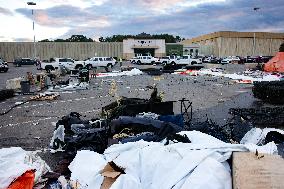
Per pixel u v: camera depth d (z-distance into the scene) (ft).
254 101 48.29
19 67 167.94
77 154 20.26
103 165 18.26
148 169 16.63
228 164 15.89
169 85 73.15
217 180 14.49
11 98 56.65
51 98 53.36
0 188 16.26
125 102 34.47
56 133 25.89
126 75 106.93
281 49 118.93
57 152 25.09
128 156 17.85
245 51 242.99
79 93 61.52
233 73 105.09
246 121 25.40
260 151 16.65
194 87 68.49
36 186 17.93
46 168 20.15
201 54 229.04
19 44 208.74
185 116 37.29
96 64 140.46
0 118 39.06
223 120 35.12
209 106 44.34
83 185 17.21
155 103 31.45
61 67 109.81
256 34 242.17
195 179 14.47
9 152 20.04
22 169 17.47
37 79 73.61
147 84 76.38
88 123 28.91
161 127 23.61
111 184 16.06
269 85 47.91
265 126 25.17
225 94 56.65
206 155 15.80
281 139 21.99
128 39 217.36
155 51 221.25
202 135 21.04
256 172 13.82
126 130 24.63
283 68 106.52
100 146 23.56
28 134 31.24
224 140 23.75
